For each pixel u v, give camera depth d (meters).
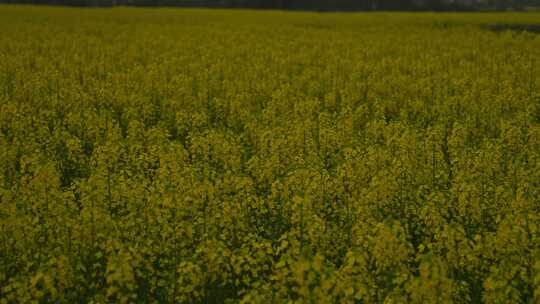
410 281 7.85
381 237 8.30
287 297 7.80
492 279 8.10
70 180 14.81
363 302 7.91
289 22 63.25
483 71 28.64
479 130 18.42
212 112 22.11
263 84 24.33
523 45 39.41
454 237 9.00
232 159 14.30
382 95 24.70
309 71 28.00
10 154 14.14
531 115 20.41
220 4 137.88
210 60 32.12
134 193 10.95
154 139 16.58
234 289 9.36
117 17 66.44
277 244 10.80
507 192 11.12
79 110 20.05
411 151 14.09
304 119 19.36
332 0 132.38
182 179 11.28
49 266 8.23
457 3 130.50
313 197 11.13
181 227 9.66
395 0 130.38
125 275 7.95
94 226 9.62
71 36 43.62
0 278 8.62
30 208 10.71
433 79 26.30
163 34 46.72
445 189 12.81
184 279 8.93
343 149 15.02
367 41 41.69
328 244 9.80
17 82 24.62
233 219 10.55
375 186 11.38
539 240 8.77
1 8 78.44
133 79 26.52
